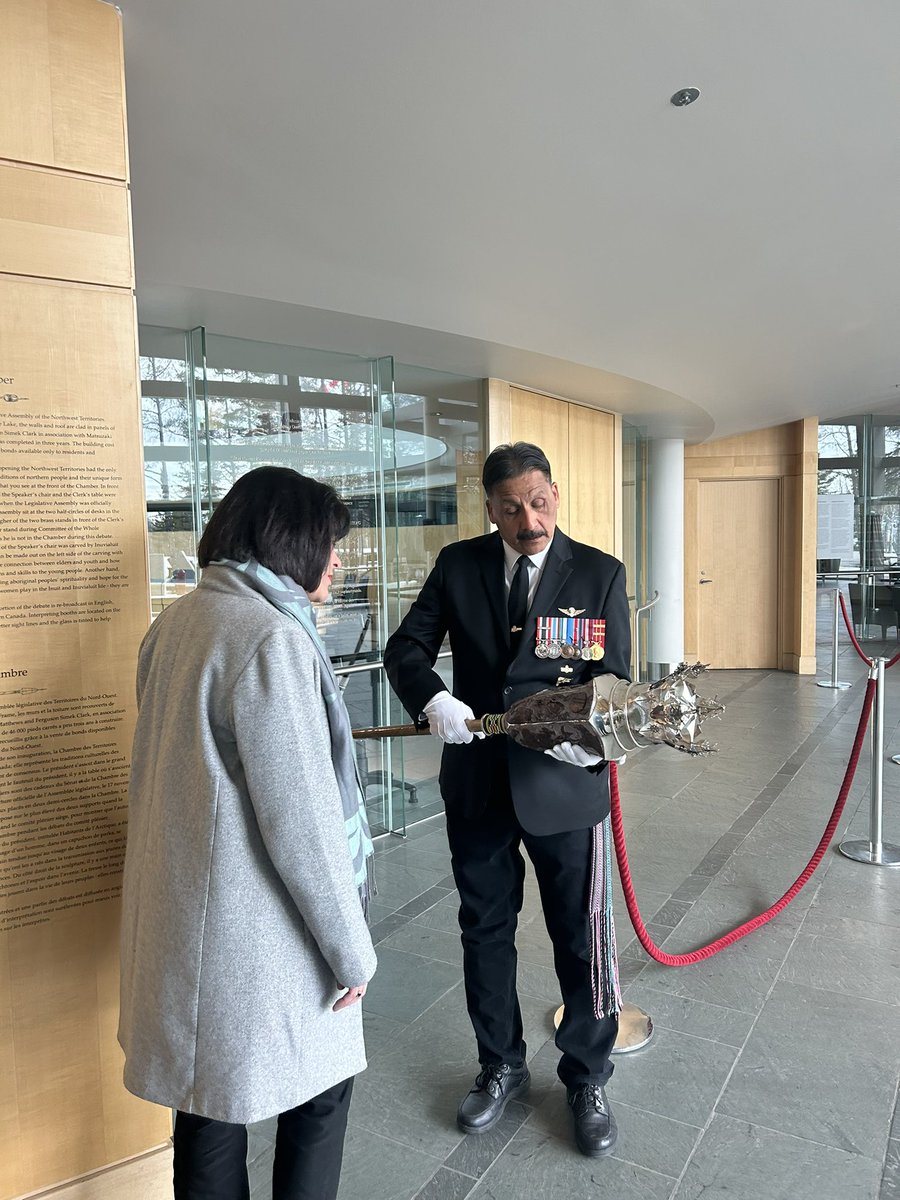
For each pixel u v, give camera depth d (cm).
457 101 194
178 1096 119
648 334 421
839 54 187
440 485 474
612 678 161
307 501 134
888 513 1062
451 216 258
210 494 356
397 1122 204
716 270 335
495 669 195
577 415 596
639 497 824
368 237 268
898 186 265
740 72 192
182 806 119
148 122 195
